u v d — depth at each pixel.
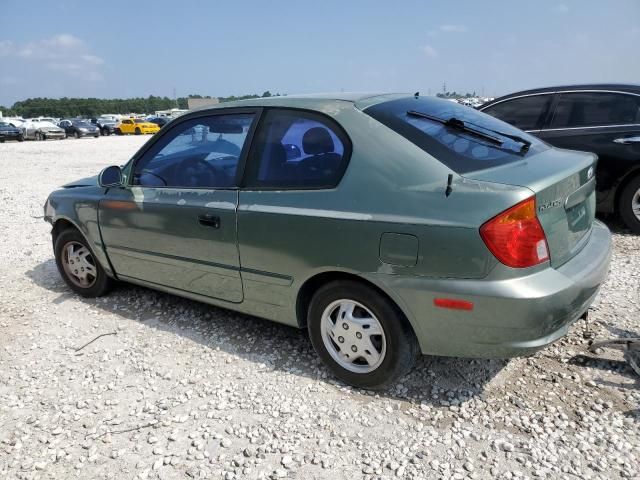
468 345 2.68
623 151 5.84
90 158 19.30
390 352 2.90
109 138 37.31
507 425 2.73
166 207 3.70
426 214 2.62
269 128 3.33
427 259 2.62
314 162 3.08
